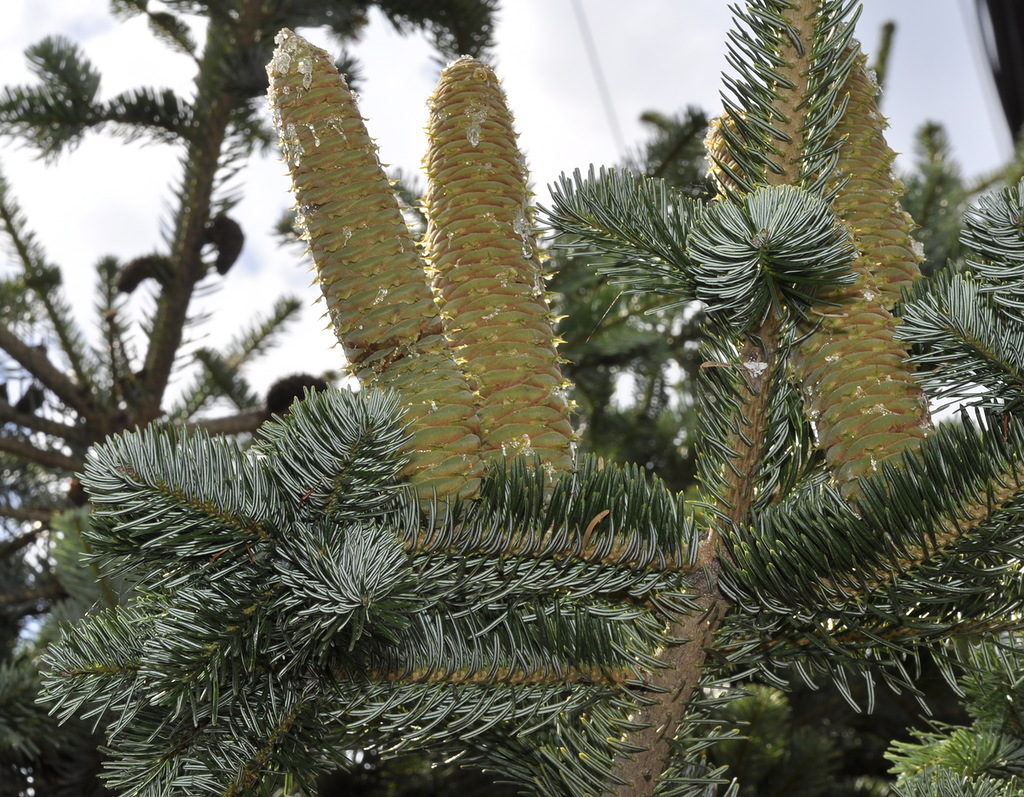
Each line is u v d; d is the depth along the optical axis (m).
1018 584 1.05
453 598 1.08
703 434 1.16
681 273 1.15
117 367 3.36
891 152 1.20
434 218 1.19
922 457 1.05
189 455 0.92
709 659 1.13
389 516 1.02
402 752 1.20
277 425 0.98
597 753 1.13
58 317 3.61
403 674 1.08
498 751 1.21
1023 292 1.03
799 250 0.95
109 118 3.37
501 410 1.12
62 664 0.95
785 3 1.16
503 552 1.06
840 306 1.07
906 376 1.10
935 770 1.22
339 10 3.55
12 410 3.27
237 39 3.47
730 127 1.24
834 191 1.10
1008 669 1.32
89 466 0.90
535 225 1.26
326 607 0.91
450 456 1.05
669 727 1.12
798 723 2.88
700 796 1.13
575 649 1.10
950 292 1.05
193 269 3.37
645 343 3.23
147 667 0.91
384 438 0.93
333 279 1.10
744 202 0.99
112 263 3.81
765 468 1.14
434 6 3.55
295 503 0.96
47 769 2.33
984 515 0.99
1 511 3.06
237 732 1.00
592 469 1.11
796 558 1.01
